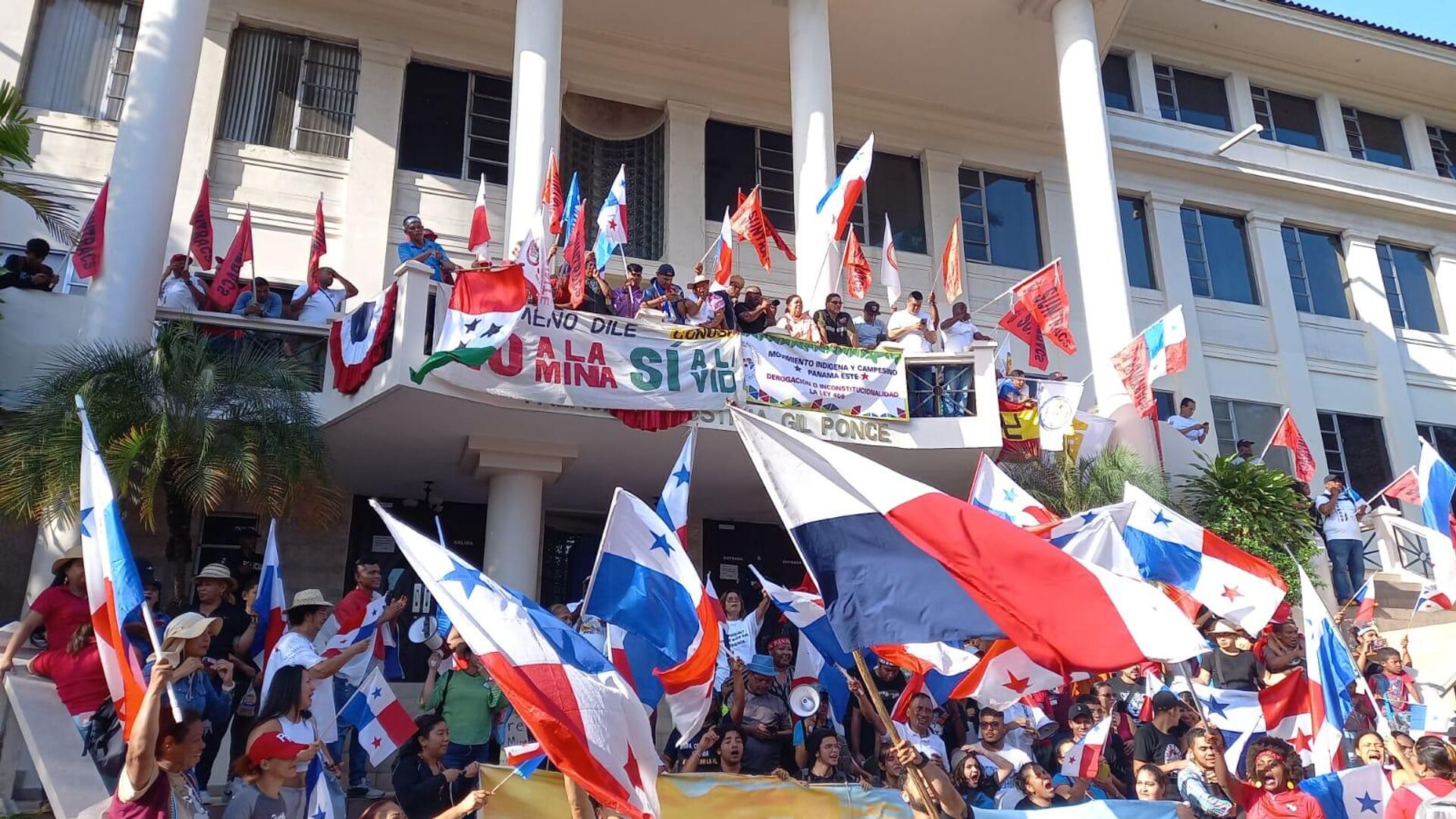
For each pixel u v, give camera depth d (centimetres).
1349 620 1305
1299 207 1938
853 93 1702
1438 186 2045
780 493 477
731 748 719
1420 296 2008
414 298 961
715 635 546
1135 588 448
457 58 1500
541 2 1211
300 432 880
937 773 512
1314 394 1834
